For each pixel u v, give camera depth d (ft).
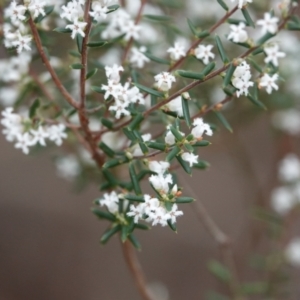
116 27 1.31
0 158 2.25
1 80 1.40
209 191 2.38
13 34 1.17
